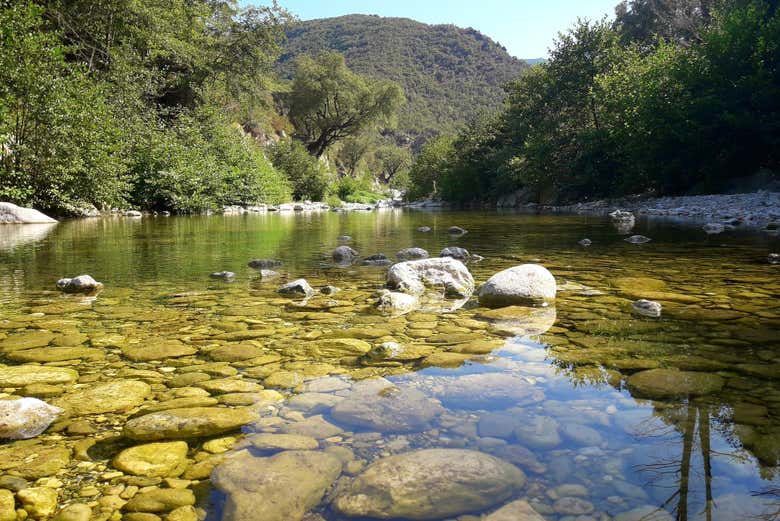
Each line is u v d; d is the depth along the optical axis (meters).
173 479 1.35
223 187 21.89
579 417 1.67
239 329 2.92
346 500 1.24
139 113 19.80
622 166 23.52
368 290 4.18
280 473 1.36
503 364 2.24
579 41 28.02
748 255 6.12
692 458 1.39
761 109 16.75
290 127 59.12
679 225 11.42
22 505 1.23
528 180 29.86
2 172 12.23
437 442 1.53
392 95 57.44
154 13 22.47
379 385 2.01
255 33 31.47
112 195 15.05
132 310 3.40
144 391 1.98
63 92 12.98
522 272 3.75
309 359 2.37
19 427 1.64
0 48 11.67
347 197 56.97
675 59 19.95
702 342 2.53
